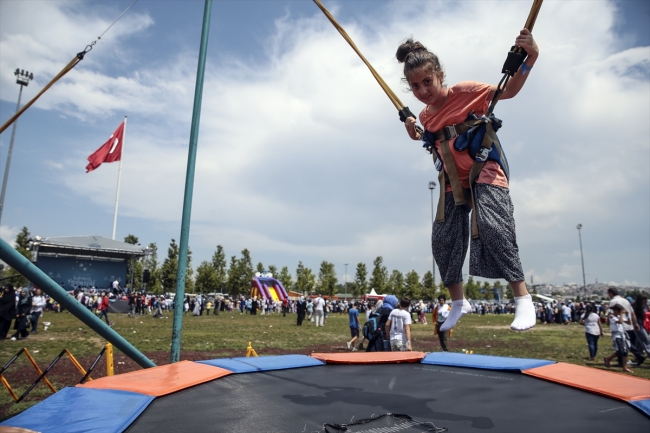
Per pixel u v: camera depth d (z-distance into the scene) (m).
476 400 2.21
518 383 2.63
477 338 15.34
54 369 7.76
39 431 1.60
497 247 1.70
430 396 2.31
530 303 1.66
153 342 11.84
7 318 11.84
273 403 2.16
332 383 2.69
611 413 1.93
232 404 2.14
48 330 14.91
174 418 1.89
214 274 48.97
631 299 9.23
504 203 1.75
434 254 2.03
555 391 2.40
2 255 2.85
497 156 1.81
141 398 2.13
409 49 2.07
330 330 17.50
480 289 80.94
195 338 13.15
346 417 1.90
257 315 31.95
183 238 4.01
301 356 3.71
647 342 8.80
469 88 1.85
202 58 4.30
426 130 2.01
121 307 26.70
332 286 57.47
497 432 1.67
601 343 14.22
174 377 2.67
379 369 3.27
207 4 4.37
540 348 12.15
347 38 2.44
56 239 26.92
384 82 2.34
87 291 27.98
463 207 1.96
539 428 1.71
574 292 139.62
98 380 2.54
